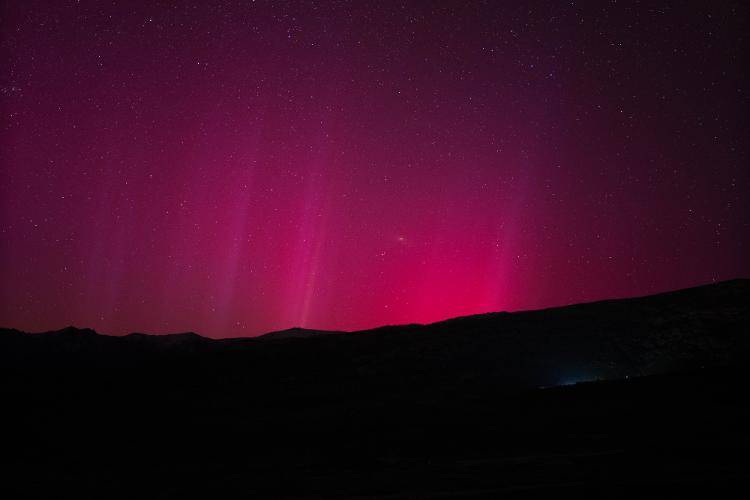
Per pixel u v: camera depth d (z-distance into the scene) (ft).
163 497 25.45
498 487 22.30
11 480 29.63
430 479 24.56
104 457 35.32
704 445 25.75
